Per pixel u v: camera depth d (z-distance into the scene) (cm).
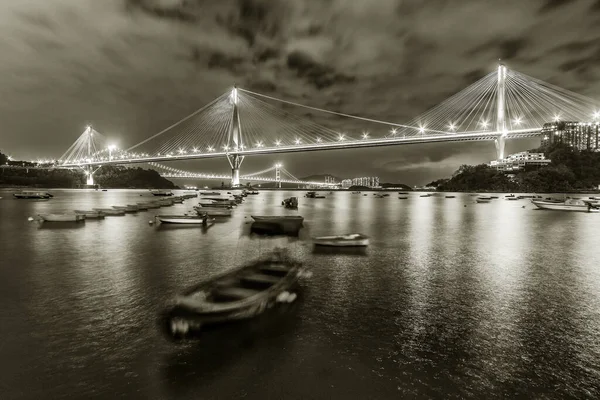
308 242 1664
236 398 506
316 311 817
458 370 580
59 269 1194
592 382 555
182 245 1647
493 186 13475
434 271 1199
